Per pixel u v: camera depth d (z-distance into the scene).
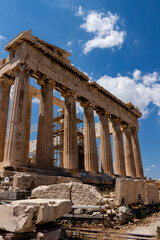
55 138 34.78
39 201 5.55
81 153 32.38
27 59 18.08
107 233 7.66
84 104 25.91
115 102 31.75
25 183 11.62
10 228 4.72
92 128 25.00
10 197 9.39
